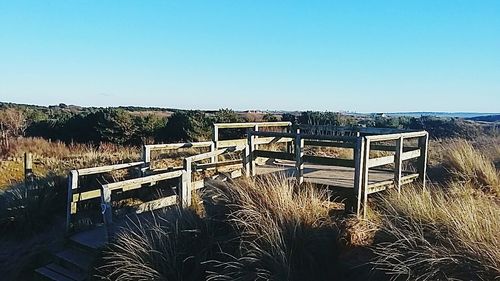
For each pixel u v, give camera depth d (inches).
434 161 414.6
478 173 328.5
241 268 208.7
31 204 368.5
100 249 258.8
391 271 191.2
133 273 222.2
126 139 1188.5
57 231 343.6
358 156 265.4
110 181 407.8
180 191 291.3
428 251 185.3
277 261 207.0
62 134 1253.1
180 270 229.6
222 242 233.8
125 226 273.6
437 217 209.9
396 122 1013.2
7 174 665.6
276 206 238.5
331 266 215.0
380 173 366.0
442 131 935.7
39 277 271.7
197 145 410.9
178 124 1195.9
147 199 365.7
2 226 357.1
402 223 213.0
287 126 500.7
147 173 378.3
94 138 1207.6
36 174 520.4
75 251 291.0
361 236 223.0
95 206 361.1
